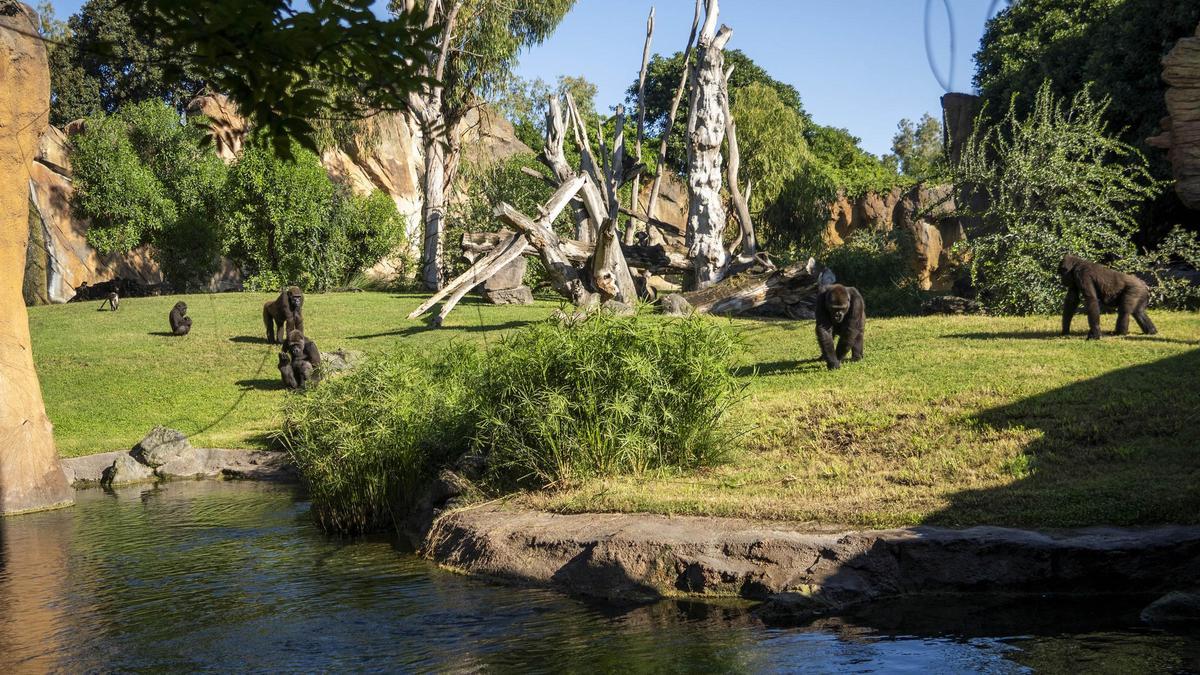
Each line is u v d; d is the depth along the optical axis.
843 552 7.62
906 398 12.67
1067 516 7.88
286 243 40.69
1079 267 15.91
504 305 32.16
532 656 6.40
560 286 27.94
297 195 39.62
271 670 6.32
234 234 40.50
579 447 10.41
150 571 9.48
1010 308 21.59
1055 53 35.97
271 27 3.08
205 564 9.73
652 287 35.25
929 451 10.49
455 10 39.00
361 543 10.63
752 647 6.38
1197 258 20.83
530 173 36.41
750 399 13.75
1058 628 6.44
